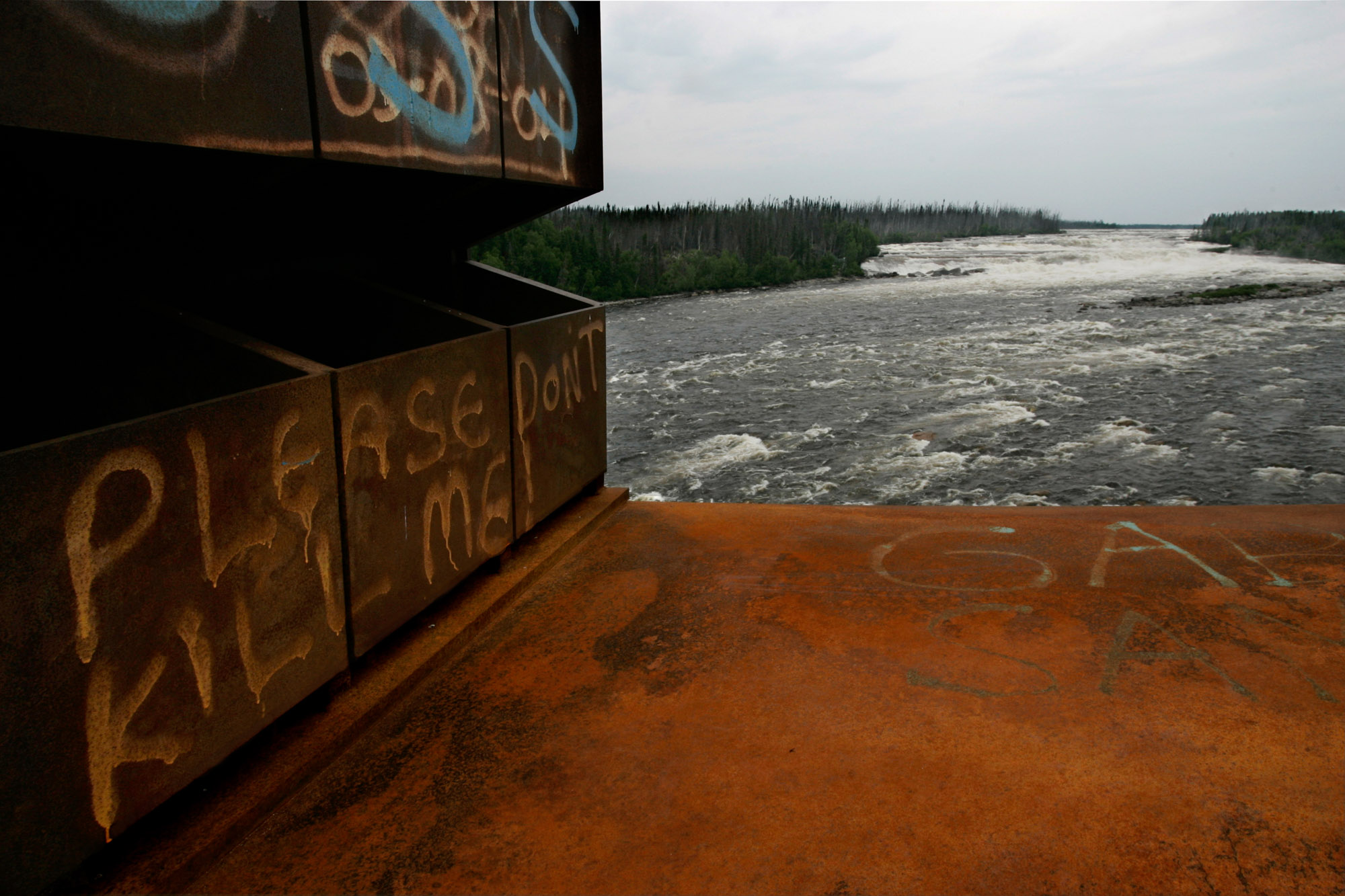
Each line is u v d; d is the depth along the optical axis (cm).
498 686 230
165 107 153
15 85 127
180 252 249
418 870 160
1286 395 1680
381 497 221
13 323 198
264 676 182
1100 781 179
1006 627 256
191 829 165
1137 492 1165
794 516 378
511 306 383
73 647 138
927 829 166
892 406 1780
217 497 166
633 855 162
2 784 129
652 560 324
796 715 210
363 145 207
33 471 128
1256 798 172
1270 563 300
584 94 352
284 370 192
